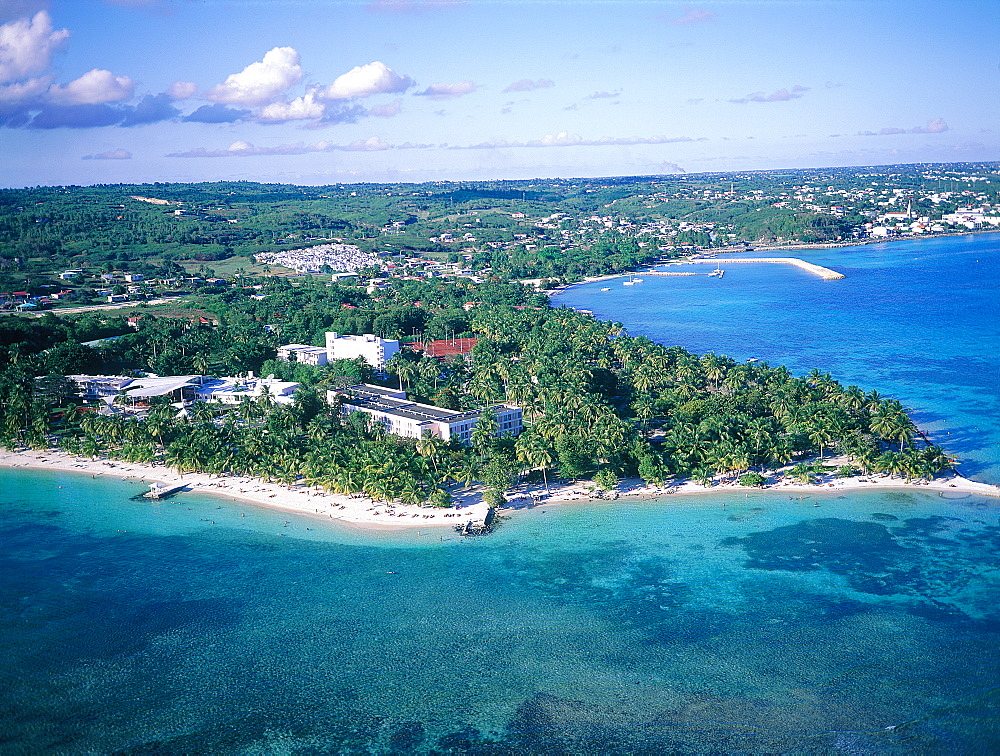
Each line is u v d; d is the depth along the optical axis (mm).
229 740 182000
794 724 179375
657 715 184000
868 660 198000
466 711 188125
